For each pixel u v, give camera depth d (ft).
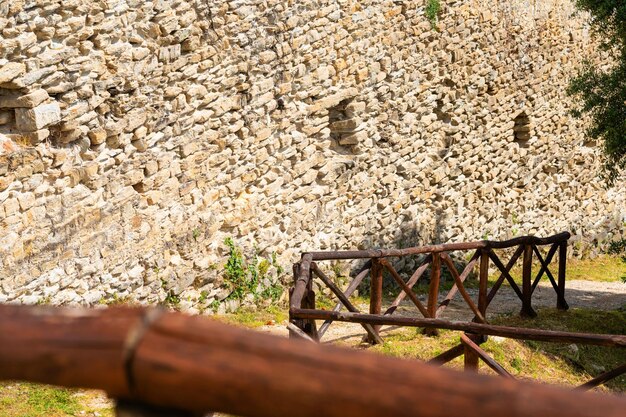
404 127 42.91
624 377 29.94
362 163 40.50
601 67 58.49
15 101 25.80
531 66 51.90
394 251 28.60
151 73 29.94
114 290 29.14
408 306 39.29
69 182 27.40
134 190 29.94
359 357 5.28
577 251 56.59
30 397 22.49
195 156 32.14
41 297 26.40
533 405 4.89
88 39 27.63
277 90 35.40
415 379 5.11
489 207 50.01
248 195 34.88
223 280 33.73
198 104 32.04
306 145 37.45
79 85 27.37
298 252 37.40
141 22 29.32
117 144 29.01
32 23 25.58
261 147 35.09
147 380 5.37
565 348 29.73
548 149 54.54
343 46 38.52
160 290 30.91
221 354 5.34
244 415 5.30
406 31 42.22
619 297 46.26
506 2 49.21
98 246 28.40
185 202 31.96
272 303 35.73
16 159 25.50
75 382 5.51
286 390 5.19
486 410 4.93
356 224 40.68
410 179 43.80
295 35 35.88
